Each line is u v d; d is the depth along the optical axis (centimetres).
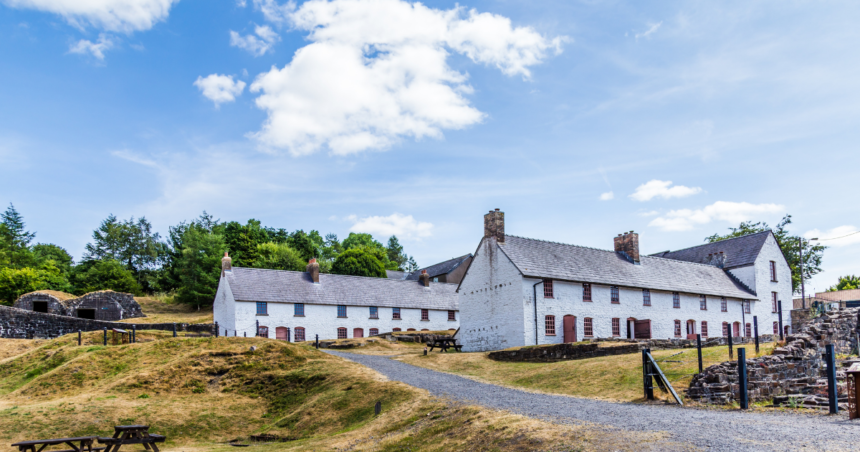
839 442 1116
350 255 7675
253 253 7850
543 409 1739
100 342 3478
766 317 5250
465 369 3003
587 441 1260
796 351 1983
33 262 7756
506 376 2712
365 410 2164
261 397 2622
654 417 1505
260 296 5025
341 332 5422
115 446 1773
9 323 4050
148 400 2509
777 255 5484
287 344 3162
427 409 1930
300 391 2584
